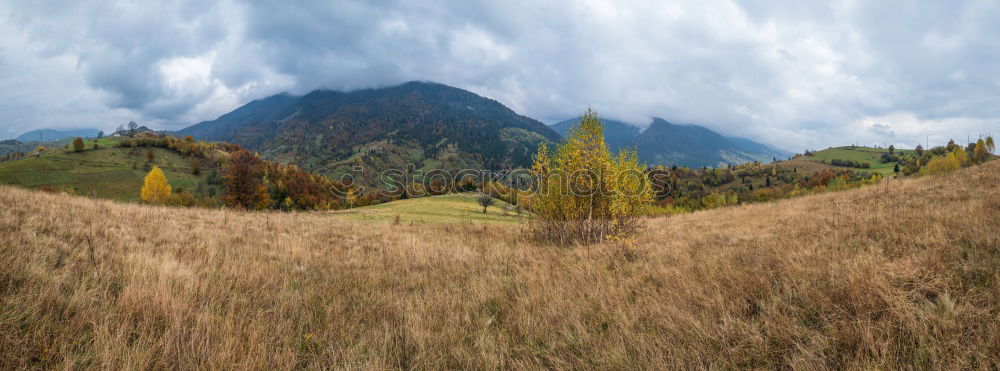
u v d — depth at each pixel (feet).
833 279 15.30
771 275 17.31
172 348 10.94
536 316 15.28
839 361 10.40
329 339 12.95
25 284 13.03
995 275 13.25
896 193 59.88
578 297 17.72
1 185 42.96
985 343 9.85
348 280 21.17
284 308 15.23
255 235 35.86
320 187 420.77
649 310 15.06
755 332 12.01
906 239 21.48
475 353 12.32
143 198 222.48
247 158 415.44
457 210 178.70
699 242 33.53
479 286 19.92
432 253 31.01
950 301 12.14
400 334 13.20
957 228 22.20
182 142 528.22
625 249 32.30
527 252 32.27
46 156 402.93
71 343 10.88
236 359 10.98
